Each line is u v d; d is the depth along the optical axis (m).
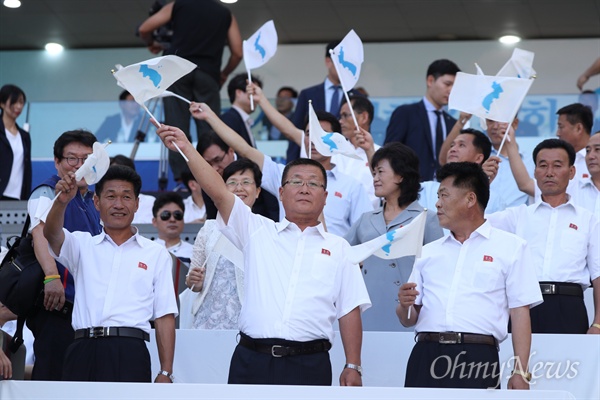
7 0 37.47
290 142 25.12
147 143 29.19
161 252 14.99
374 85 38.72
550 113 27.41
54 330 15.27
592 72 29.23
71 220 15.79
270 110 20.88
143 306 14.63
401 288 13.93
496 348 14.05
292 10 37.09
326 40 39.25
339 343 15.92
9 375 14.14
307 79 39.25
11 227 24.81
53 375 15.23
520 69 19.41
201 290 17.28
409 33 38.31
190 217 25.61
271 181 19.06
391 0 35.81
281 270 13.70
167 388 12.54
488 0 35.41
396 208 17.03
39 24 39.38
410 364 14.17
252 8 37.09
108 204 14.85
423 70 38.50
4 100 27.31
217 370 16.06
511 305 14.05
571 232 17.08
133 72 14.61
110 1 37.31
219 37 27.20
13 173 27.22
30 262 15.17
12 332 20.09
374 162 17.19
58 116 29.55
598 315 16.59
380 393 12.29
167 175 28.72
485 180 14.48
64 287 15.41
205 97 26.84
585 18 36.19
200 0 26.97
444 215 14.45
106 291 14.56
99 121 29.59
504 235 14.31
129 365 14.27
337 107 25.28
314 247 13.87
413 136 24.61
